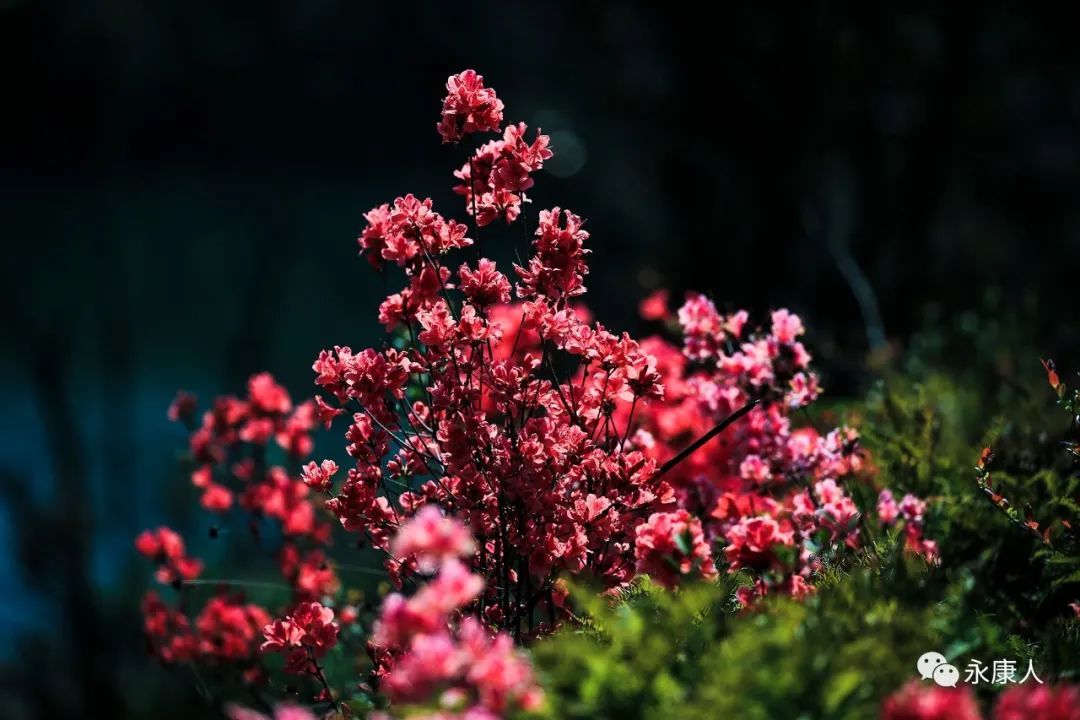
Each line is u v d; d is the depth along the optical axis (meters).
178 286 25.22
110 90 12.00
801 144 11.39
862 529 4.23
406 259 3.86
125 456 9.98
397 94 29.50
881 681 2.81
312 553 5.22
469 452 3.81
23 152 28.97
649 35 13.22
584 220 3.84
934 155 11.23
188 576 5.28
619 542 3.99
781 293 11.18
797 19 11.29
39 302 13.69
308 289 24.47
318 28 28.48
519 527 3.82
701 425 5.10
